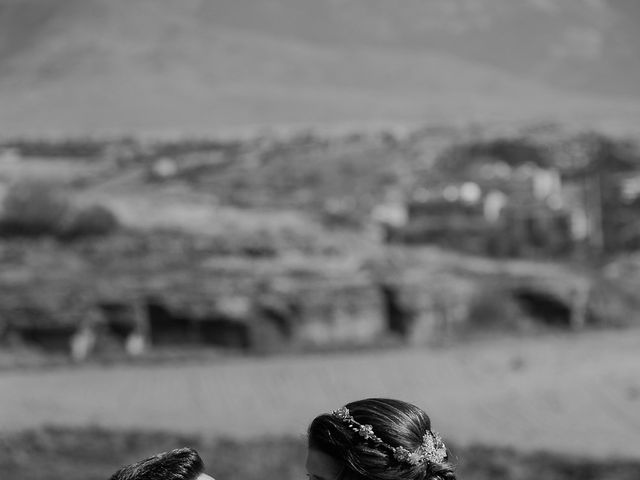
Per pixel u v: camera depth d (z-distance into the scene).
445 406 55.19
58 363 72.69
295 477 39.59
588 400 53.09
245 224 123.62
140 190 183.00
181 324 79.81
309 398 62.03
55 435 46.47
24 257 86.75
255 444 44.72
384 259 94.81
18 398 59.03
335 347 78.19
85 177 190.38
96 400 60.16
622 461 41.47
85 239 95.62
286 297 81.38
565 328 85.50
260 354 76.50
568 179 164.38
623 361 64.81
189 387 64.88
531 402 53.53
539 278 88.81
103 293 80.00
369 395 61.72
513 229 119.69
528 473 40.53
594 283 93.44
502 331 83.62
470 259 105.94
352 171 199.00
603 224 126.69
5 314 76.94
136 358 75.38
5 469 40.88
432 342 79.56
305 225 128.38
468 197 130.75
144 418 54.69
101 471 41.25
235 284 82.75
